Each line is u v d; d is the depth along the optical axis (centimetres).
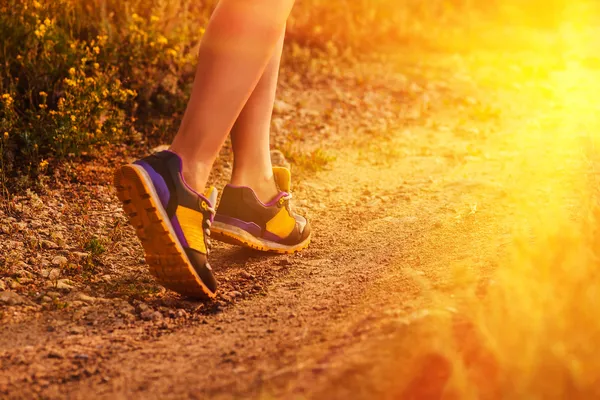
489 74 691
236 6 222
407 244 292
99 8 507
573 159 402
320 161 445
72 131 385
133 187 216
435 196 375
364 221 345
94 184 372
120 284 266
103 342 214
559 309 182
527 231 269
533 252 216
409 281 239
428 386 165
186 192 225
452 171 428
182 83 497
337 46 715
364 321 205
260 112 272
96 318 234
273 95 276
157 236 221
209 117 226
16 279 262
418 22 826
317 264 286
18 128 387
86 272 275
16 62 429
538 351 170
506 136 505
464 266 242
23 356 202
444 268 248
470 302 201
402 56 733
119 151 416
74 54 432
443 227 305
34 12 452
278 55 271
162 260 226
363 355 180
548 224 239
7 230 307
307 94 582
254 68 226
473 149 479
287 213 289
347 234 325
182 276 230
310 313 226
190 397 173
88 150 396
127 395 178
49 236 308
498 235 277
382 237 313
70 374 192
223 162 425
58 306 242
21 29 434
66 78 409
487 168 425
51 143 384
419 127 538
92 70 438
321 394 165
